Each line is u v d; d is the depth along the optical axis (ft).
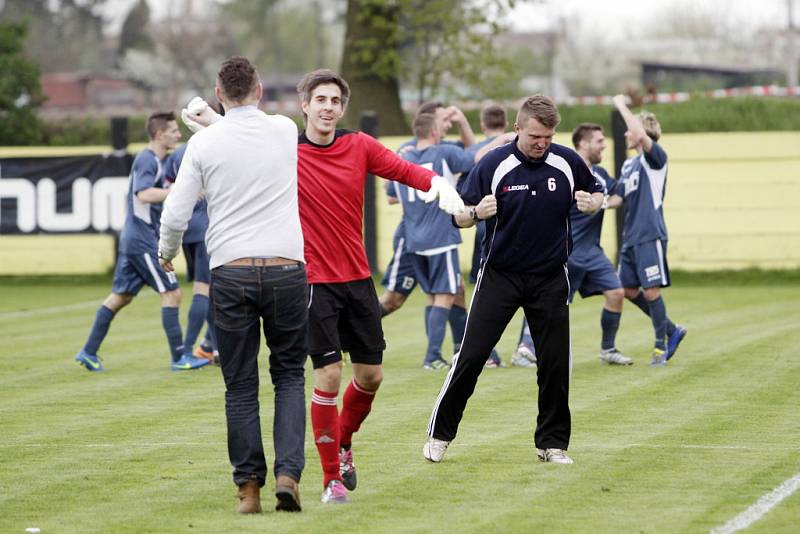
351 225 47.21
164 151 83.92
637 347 91.76
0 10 539.29
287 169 44.86
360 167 47.21
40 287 147.95
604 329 82.89
